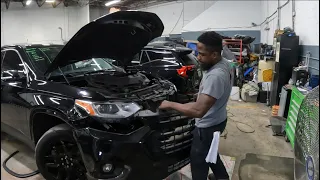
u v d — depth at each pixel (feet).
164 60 16.55
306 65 16.92
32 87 8.91
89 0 58.75
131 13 8.16
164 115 7.33
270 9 29.96
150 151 7.06
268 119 16.55
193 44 34.22
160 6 55.31
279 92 18.39
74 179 8.07
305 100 5.98
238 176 9.59
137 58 17.67
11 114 9.87
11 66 10.32
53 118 9.03
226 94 6.91
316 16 15.61
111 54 10.22
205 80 6.56
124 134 6.88
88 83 9.09
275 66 19.06
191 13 48.96
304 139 5.59
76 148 7.87
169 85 9.57
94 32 8.25
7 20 57.77
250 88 21.58
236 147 12.16
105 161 6.75
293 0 20.31
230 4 39.32
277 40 18.71
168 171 7.57
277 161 10.77
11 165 10.14
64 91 8.05
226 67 6.76
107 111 7.13
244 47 29.07
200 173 7.50
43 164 8.36
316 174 4.70
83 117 7.13
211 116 7.01
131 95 7.87
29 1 54.44
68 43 8.14
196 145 7.33
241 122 15.93
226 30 40.11
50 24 61.41
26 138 9.56
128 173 6.83
